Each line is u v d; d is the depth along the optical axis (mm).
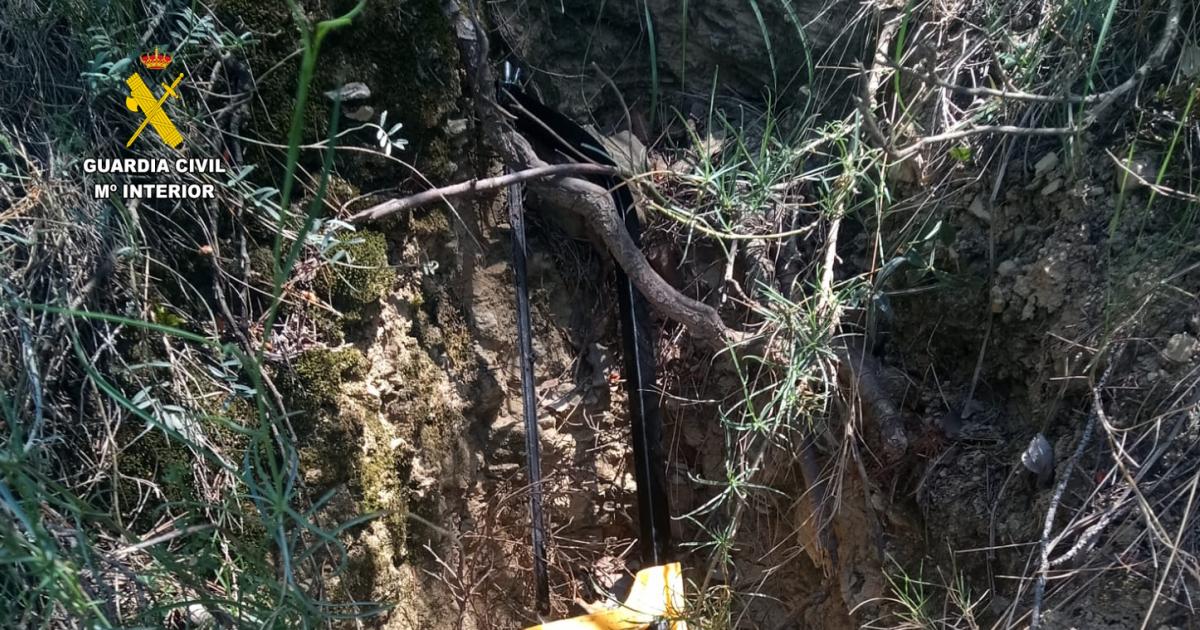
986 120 1563
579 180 1681
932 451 1569
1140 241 1380
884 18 1771
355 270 1525
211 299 1431
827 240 1679
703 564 1934
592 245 1909
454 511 1744
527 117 1740
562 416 1880
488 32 1756
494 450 1813
